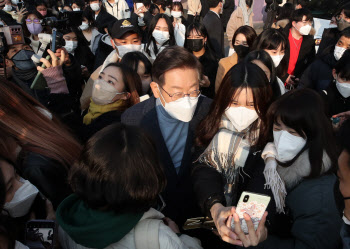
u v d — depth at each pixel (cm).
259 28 1005
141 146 104
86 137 229
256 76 158
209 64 391
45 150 148
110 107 229
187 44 380
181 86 168
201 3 977
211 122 176
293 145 134
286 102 135
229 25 629
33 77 287
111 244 105
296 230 130
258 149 163
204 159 175
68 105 261
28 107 154
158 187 106
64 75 290
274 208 139
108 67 231
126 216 101
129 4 933
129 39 326
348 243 115
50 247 120
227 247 189
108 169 98
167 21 376
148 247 104
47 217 138
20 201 122
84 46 415
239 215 125
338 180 116
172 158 197
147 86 286
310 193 129
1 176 108
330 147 127
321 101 133
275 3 678
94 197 100
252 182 157
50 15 554
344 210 112
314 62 340
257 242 124
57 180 147
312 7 673
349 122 103
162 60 169
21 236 122
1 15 407
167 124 190
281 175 139
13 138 141
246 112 164
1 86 146
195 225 176
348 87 258
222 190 167
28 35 392
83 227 98
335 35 427
